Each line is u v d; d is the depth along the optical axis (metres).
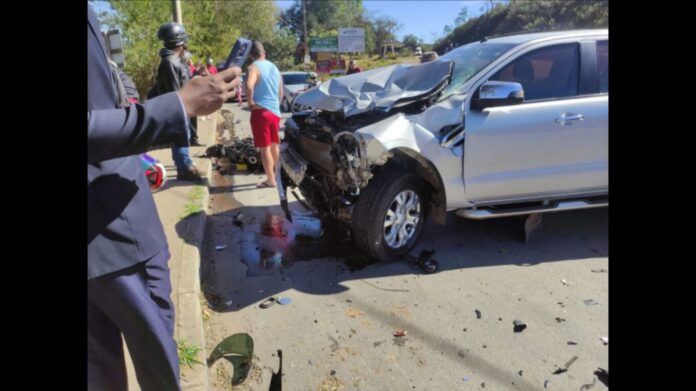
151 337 1.58
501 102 3.80
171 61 6.61
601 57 4.29
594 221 5.00
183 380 2.40
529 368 2.73
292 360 2.79
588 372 2.68
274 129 6.09
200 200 5.23
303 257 4.17
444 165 3.84
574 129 4.09
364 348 2.90
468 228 4.82
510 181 4.06
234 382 2.46
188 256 3.74
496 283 3.72
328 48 42.31
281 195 4.61
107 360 1.66
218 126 12.47
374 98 3.89
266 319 3.21
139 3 13.51
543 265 4.02
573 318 3.22
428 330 3.08
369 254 3.97
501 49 4.26
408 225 4.05
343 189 3.73
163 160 7.36
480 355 2.84
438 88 3.87
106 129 1.27
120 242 1.46
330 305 3.39
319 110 4.49
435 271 3.89
